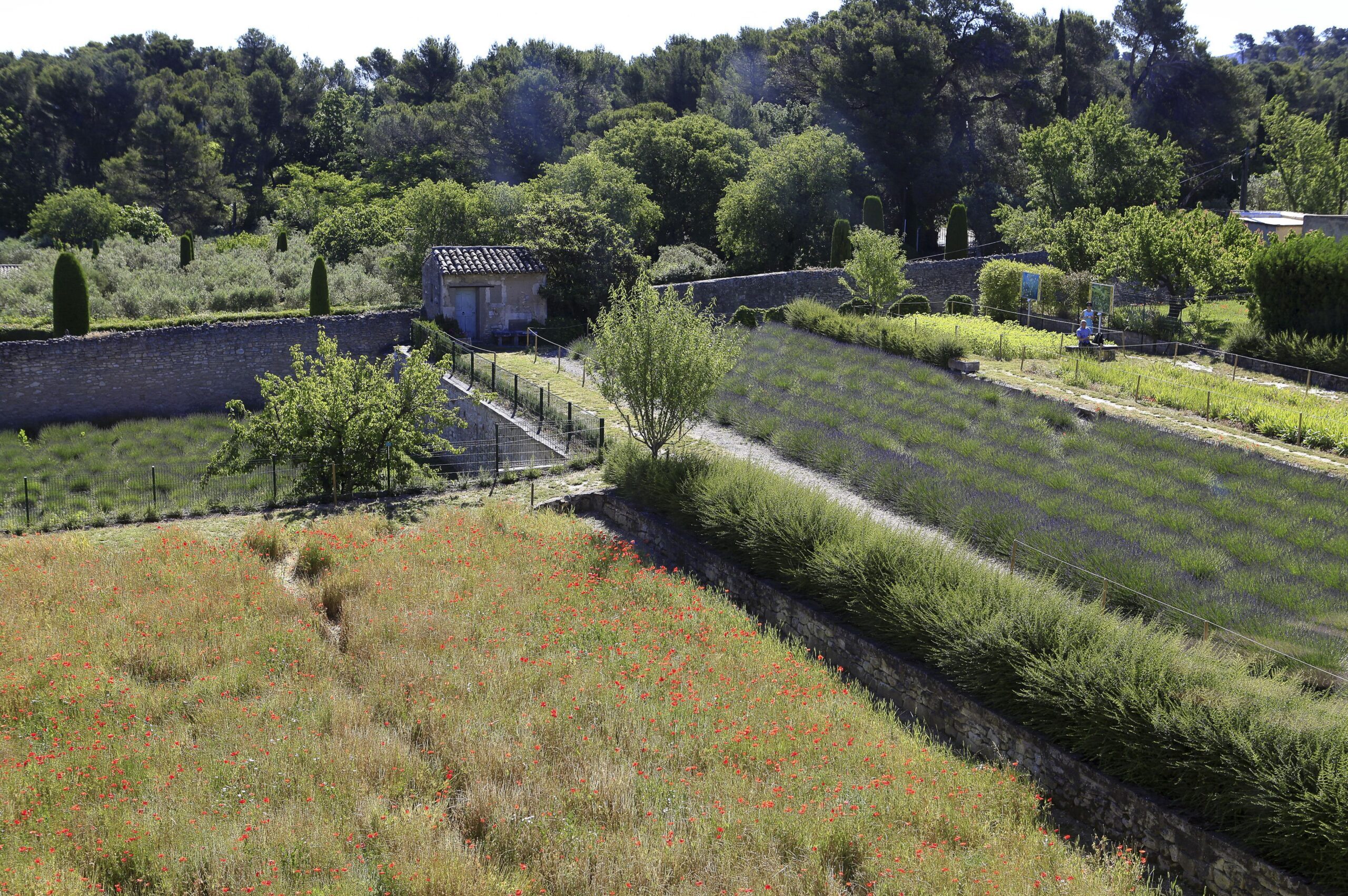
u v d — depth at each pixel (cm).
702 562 1603
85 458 2508
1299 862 791
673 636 1265
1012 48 5822
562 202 3538
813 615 1345
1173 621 1188
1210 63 6600
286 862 760
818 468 1986
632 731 995
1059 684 993
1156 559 1369
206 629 1218
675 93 7231
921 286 4131
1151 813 891
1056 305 3578
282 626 1239
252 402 3191
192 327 3078
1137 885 813
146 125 7025
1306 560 1385
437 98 7800
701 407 1850
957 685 1121
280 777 881
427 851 764
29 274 3544
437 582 1395
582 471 2028
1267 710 877
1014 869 790
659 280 4109
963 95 5941
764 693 1106
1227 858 827
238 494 1942
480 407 2478
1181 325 3145
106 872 749
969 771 981
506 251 3431
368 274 4228
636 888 741
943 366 2681
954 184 5550
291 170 7600
